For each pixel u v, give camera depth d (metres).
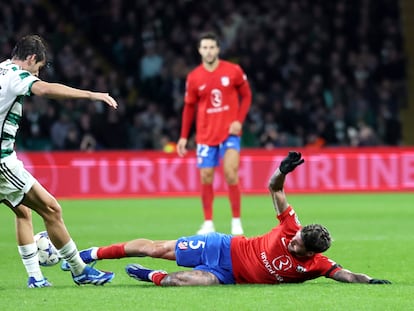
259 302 16.89
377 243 28.42
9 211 43.00
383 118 61.53
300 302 16.89
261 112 59.69
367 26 66.25
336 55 63.59
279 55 63.69
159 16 65.06
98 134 57.00
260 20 65.69
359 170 53.31
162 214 40.72
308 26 65.50
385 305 16.69
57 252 19.97
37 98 56.88
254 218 37.91
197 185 52.16
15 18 61.47
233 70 31.80
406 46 70.81
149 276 18.94
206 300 17.08
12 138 18.47
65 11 65.38
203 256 18.91
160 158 52.03
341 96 61.69
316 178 53.00
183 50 64.25
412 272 22.08
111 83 60.16
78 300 17.27
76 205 46.44
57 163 51.38
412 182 53.69
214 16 65.44
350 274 18.73
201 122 31.55
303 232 17.97
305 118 59.66
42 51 18.58
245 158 52.66
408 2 72.19
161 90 61.38
